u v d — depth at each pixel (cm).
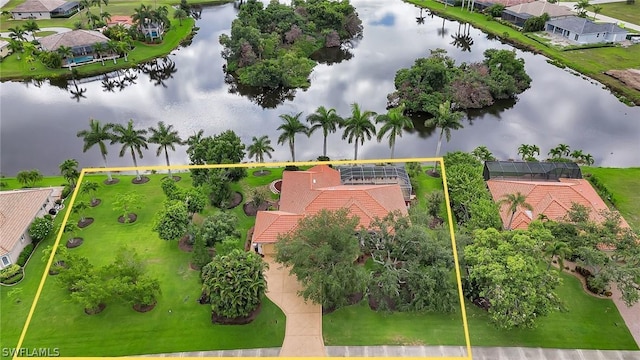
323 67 11844
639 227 5825
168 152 8194
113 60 11638
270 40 11575
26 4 14488
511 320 4188
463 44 13438
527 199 5959
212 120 9362
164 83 11081
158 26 12838
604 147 8425
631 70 11038
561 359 4322
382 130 6956
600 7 14262
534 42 12912
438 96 9462
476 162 6762
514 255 4438
